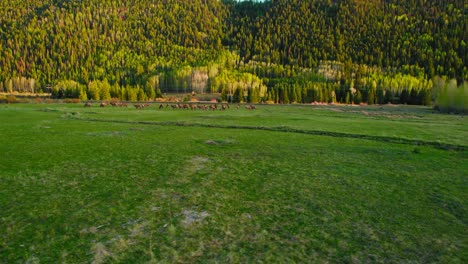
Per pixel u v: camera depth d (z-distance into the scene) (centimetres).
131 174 1708
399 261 869
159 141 2870
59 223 1078
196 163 1998
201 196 1370
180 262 843
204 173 1758
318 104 12850
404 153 2456
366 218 1160
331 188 1516
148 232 1018
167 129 3831
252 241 970
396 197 1398
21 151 2288
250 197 1370
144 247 920
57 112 6181
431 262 868
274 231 1041
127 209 1208
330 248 934
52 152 2275
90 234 1000
